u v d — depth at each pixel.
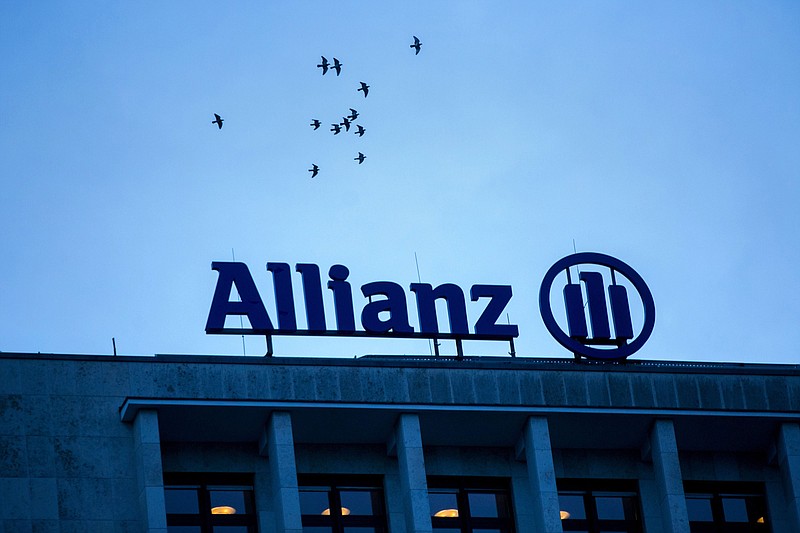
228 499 60.59
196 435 60.69
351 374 61.56
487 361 64.25
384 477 62.34
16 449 57.72
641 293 66.94
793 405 65.81
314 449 62.31
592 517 64.44
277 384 60.56
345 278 64.50
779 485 66.50
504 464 64.06
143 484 57.53
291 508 58.84
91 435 58.69
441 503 63.12
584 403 63.53
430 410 61.69
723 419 64.88
